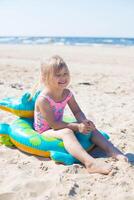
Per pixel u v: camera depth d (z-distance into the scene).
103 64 16.42
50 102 4.15
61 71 4.02
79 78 11.16
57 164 3.89
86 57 20.42
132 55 22.30
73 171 3.65
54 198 3.13
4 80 9.98
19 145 4.28
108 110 6.66
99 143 4.14
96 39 67.75
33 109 4.55
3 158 4.11
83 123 4.00
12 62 15.79
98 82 10.49
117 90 9.23
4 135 4.52
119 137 4.85
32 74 11.65
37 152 4.11
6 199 3.15
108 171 3.57
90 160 3.69
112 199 3.11
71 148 3.84
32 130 4.35
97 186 3.32
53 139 4.07
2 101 4.73
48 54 22.17
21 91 8.20
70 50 27.48
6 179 3.53
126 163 3.73
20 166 3.85
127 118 6.00
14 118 5.72
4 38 75.44
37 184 3.37
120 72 13.22
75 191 3.24
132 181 3.39
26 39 69.75
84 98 7.88
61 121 4.16
